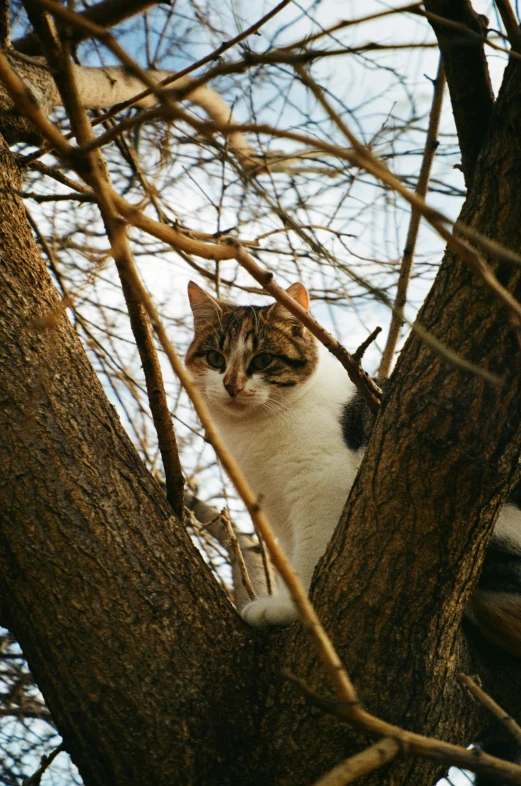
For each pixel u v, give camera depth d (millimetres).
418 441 2340
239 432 4051
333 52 1784
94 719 2438
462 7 2373
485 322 2266
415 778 2428
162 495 2807
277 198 4078
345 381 4148
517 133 2273
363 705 2406
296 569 3672
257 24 2387
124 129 1699
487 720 2711
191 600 2631
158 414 2873
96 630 2471
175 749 2424
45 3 1548
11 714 4410
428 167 3582
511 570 3104
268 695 2527
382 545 2424
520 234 2234
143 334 2750
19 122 3182
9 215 2797
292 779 2406
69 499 2564
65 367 2746
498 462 2307
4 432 2580
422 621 2438
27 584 2498
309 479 3701
